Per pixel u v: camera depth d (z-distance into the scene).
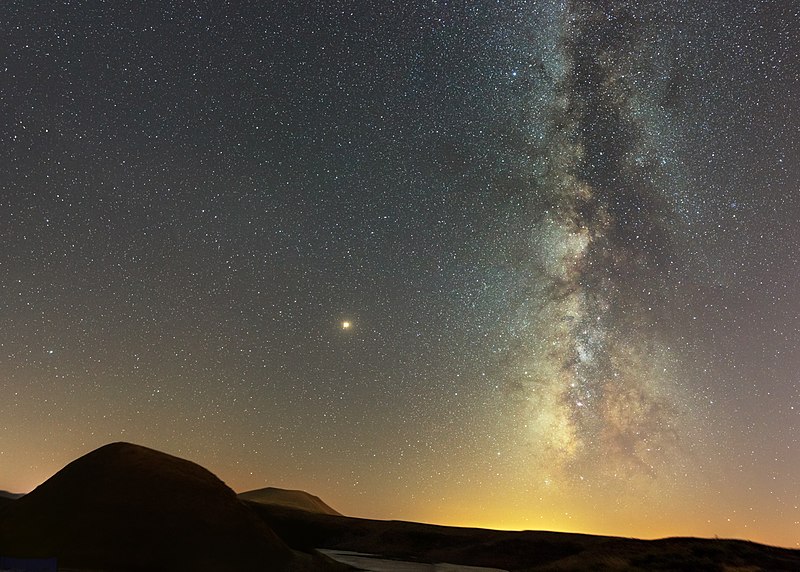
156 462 26.05
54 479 24.33
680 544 22.95
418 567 23.19
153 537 21.59
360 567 22.42
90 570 19.34
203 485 25.69
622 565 20.23
